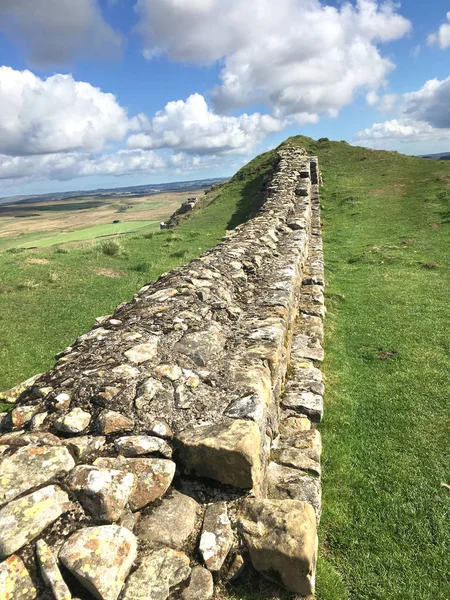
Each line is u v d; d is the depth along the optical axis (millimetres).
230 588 3027
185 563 2926
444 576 3979
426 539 4375
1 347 8859
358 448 5895
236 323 6523
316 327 9250
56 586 2512
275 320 6586
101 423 3760
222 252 9844
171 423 3906
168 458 3609
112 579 2590
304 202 19594
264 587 3094
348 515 4742
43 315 10547
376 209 24266
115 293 12344
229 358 5195
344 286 13492
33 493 3029
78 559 2615
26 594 2506
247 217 24938
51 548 2723
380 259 16000
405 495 4984
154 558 2877
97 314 10727
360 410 6832
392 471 5395
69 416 3795
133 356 4809
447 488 5031
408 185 28578
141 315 6137
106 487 3084
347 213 24359
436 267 14445
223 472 3543
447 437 6008
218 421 3914
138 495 3266
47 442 3557
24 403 4160
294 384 6863
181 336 5434
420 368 8039
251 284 8516
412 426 6312
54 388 4270
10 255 17000
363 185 30359
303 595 3080
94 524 2939
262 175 36406
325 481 5242
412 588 3877
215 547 3094
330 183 31906
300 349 8266
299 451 5109
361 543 4359
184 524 3199
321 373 7574
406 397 7090
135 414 3906
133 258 16828
